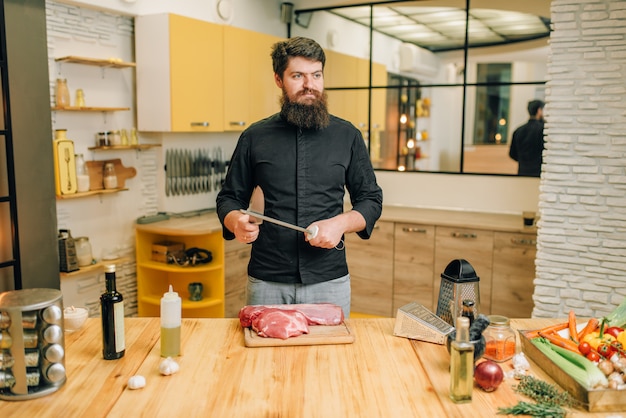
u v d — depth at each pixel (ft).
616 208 9.86
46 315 4.70
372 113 17.49
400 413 4.47
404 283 13.94
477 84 14.90
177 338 5.46
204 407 4.55
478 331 5.08
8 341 4.62
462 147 15.40
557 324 6.35
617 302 10.01
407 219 13.73
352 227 6.72
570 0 9.75
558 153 10.16
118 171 12.56
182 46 12.41
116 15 12.35
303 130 7.23
